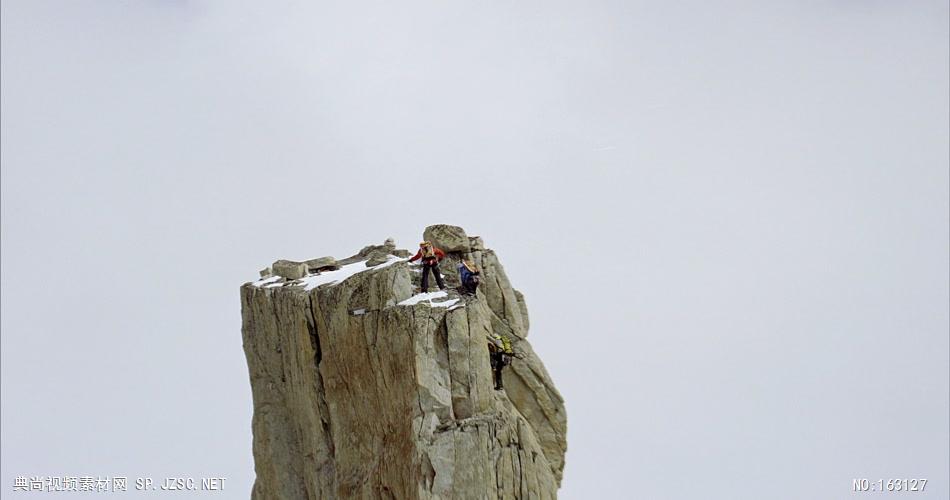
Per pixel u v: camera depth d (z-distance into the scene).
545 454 71.94
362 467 73.50
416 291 74.75
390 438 67.62
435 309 64.44
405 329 64.38
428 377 62.66
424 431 61.84
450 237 78.25
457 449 62.03
